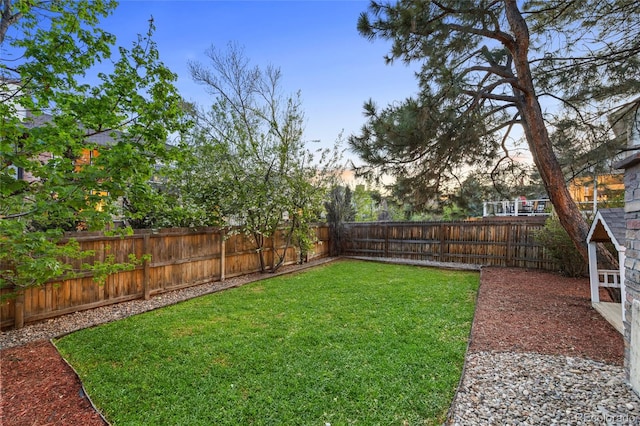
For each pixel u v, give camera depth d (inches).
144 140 142.2
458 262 417.7
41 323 184.9
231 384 116.5
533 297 233.6
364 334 164.1
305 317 193.8
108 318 194.7
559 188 253.8
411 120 233.3
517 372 122.6
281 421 95.6
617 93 253.1
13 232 107.2
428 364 130.4
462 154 274.2
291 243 392.2
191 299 239.0
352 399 106.3
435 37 233.1
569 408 99.3
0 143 104.0
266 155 315.6
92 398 107.6
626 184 119.0
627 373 114.0
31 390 111.3
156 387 114.7
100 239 213.0
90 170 113.1
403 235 457.7
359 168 294.2
